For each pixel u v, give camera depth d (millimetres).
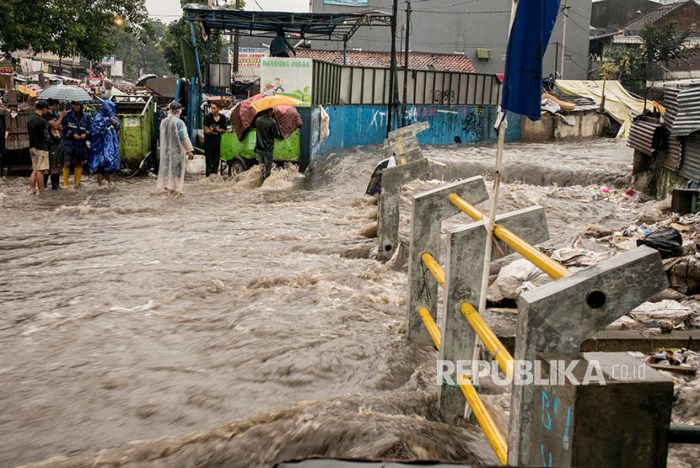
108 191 14234
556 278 2443
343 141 20938
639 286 2301
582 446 1920
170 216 11102
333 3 47062
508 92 3229
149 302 5875
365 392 3908
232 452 3014
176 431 3379
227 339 4812
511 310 5934
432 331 4223
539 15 3170
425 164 7449
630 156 22875
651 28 47531
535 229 3455
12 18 30375
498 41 48844
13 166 16391
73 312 5570
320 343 4711
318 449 3023
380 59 41250
